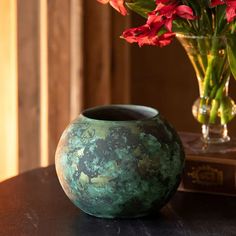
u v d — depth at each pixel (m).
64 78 2.08
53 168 1.52
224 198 1.38
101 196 1.24
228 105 1.42
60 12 2.05
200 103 1.43
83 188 1.25
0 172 2.14
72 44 2.06
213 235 1.24
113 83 2.20
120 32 2.19
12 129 2.10
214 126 1.43
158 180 1.24
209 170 1.39
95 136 1.24
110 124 1.25
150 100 2.49
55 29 2.05
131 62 2.43
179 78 2.48
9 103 2.09
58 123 2.09
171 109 2.52
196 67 1.41
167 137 1.26
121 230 1.26
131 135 1.24
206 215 1.31
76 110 2.09
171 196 1.29
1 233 1.25
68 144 1.26
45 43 2.04
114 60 2.19
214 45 1.35
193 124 2.53
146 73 2.46
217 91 1.41
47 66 2.05
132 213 1.27
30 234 1.25
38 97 2.07
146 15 1.38
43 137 2.08
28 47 2.05
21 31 2.04
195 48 1.38
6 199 1.38
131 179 1.23
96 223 1.28
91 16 2.11
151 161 1.23
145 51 2.45
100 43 2.13
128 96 2.25
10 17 2.04
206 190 1.40
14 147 2.11
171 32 1.27
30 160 2.11
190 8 1.24
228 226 1.27
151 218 1.30
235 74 1.34
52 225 1.28
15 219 1.30
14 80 2.06
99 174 1.23
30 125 2.09
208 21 1.33
